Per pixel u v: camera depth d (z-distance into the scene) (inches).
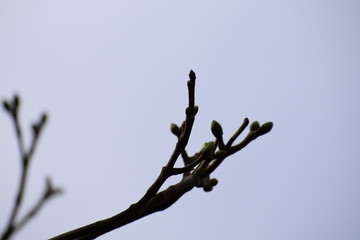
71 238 201.2
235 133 247.3
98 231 206.7
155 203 219.6
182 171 222.5
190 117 214.5
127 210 211.2
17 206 244.4
